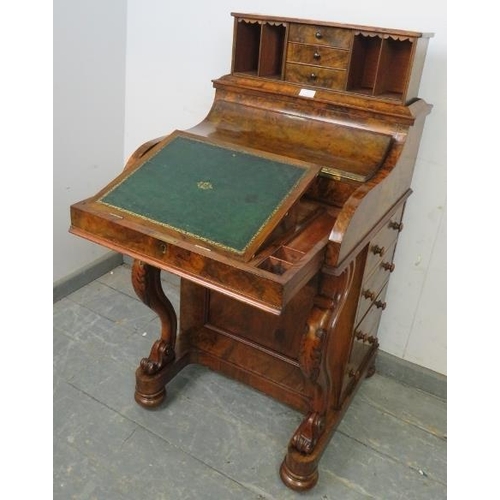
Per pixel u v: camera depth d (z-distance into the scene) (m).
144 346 2.31
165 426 1.92
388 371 2.28
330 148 1.65
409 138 1.63
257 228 1.33
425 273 2.08
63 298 2.59
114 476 1.71
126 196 1.45
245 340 2.01
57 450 1.78
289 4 1.97
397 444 1.93
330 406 1.90
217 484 1.72
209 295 2.03
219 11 2.16
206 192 1.45
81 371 2.14
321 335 1.46
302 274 1.24
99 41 2.35
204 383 2.15
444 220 1.97
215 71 2.28
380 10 1.81
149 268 1.78
